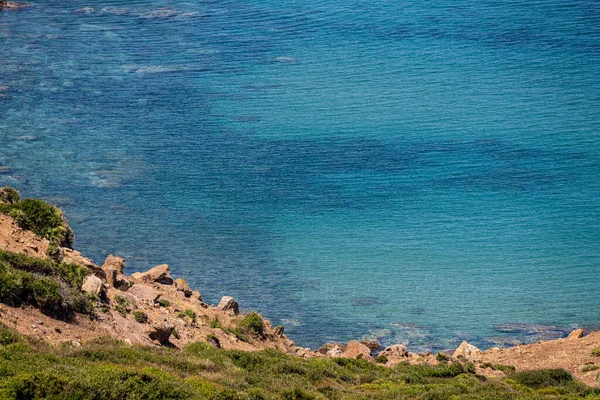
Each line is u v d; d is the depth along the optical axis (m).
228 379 58.06
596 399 70.00
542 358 88.25
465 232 164.38
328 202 177.25
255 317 86.06
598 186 187.50
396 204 177.25
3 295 57.94
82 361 52.12
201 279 138.25
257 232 160.62
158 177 184.12
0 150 189.25
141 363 55.81
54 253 70.69
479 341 120.38
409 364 84.00
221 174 189.12
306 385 62.75
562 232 164.75
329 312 128.62
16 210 73.88
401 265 148.88
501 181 189.50
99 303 66.81
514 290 139.62
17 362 47.94
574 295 138.00
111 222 159.12
